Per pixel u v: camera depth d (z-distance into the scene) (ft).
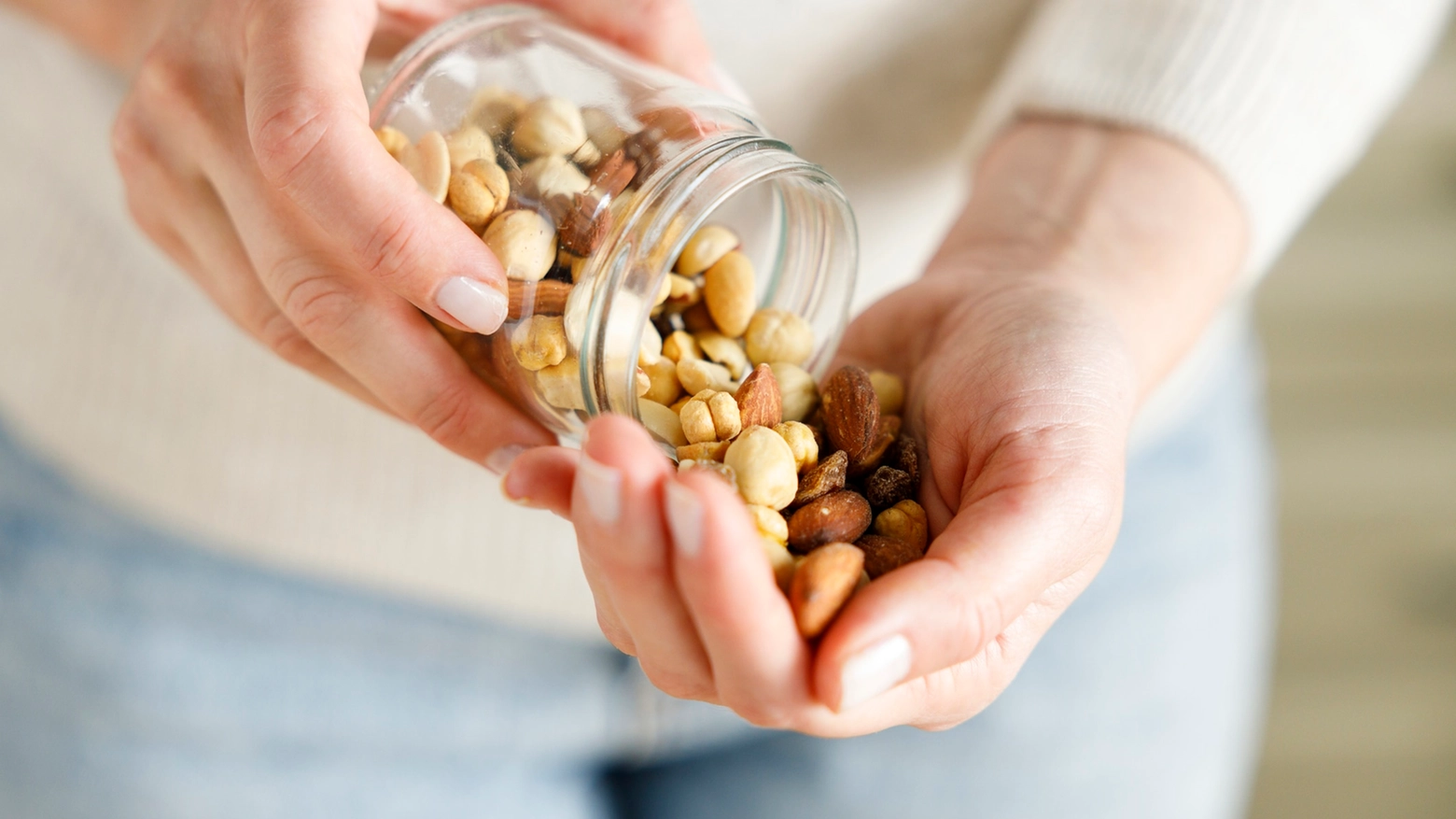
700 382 1.89
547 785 2.57
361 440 2.24
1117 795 2.42
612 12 1.95
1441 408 4.80
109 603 2.33
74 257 2.22
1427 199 4.74
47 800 2.41
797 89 2.21
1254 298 4.83
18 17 2.12
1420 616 4.66
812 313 1.96
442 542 2.29
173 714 2.35
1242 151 2.09
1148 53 2.12
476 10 1.92
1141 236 2.06
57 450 2.29
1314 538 4.78
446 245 1.74
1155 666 2.40
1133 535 2.37
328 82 1.73
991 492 1.75
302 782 2.40
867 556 1.76
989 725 2.35
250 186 1.81
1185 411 2.41
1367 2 2.16
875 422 1.85
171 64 1.82
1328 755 4.46
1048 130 2.15
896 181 2.33
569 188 1.81
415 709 2.39
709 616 1.65
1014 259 2.04
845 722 1.73
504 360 1.84
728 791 2.51
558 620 2.34
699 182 1.77
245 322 1.94
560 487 1.73
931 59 2.24
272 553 2.30
